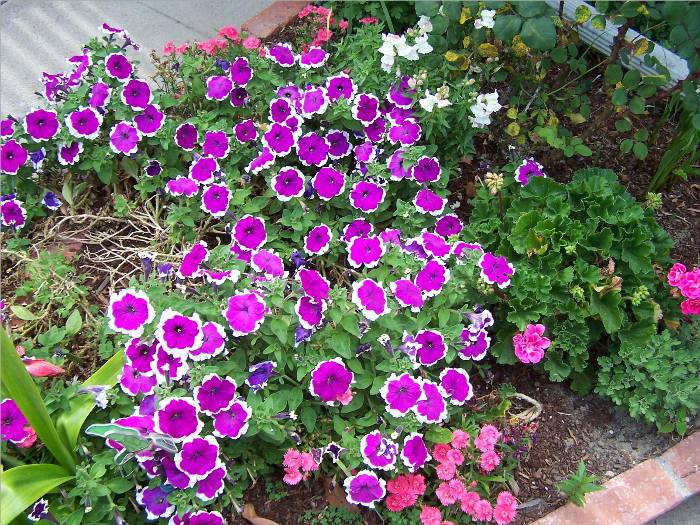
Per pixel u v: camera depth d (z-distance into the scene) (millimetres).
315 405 1013
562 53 1242
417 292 998
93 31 1642
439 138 1309
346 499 986
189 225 1197
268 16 1618
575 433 1103
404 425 951
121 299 903
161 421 846
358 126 1274
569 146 1296
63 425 916
